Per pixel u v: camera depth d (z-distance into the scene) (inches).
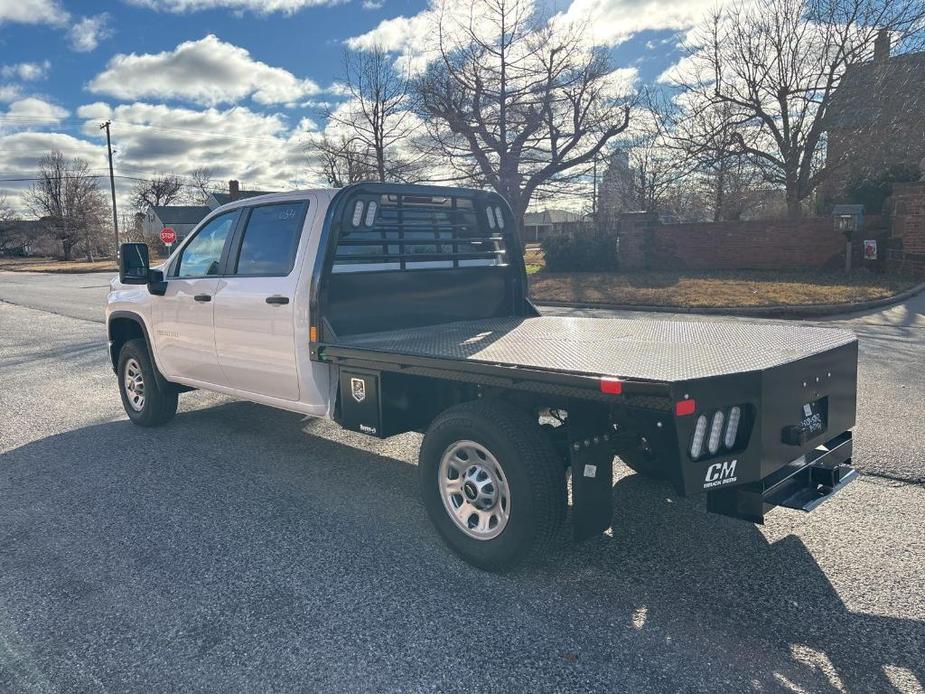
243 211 204.1
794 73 926.4
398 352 149.8
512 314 235.5
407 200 206.1
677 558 144.8
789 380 127.5
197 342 215.8
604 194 1366.9
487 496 138.6
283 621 122.3
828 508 168.9
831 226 791.1
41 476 201.9
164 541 156.0
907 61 884.6
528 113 1008.2
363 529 161.9
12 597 132.6
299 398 186.4
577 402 125.7
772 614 122.6
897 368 326.3
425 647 113.7
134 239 2637.8
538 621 121.3
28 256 3280.0
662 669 107.2
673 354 139.5
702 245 861.2
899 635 115.3
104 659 112.3
